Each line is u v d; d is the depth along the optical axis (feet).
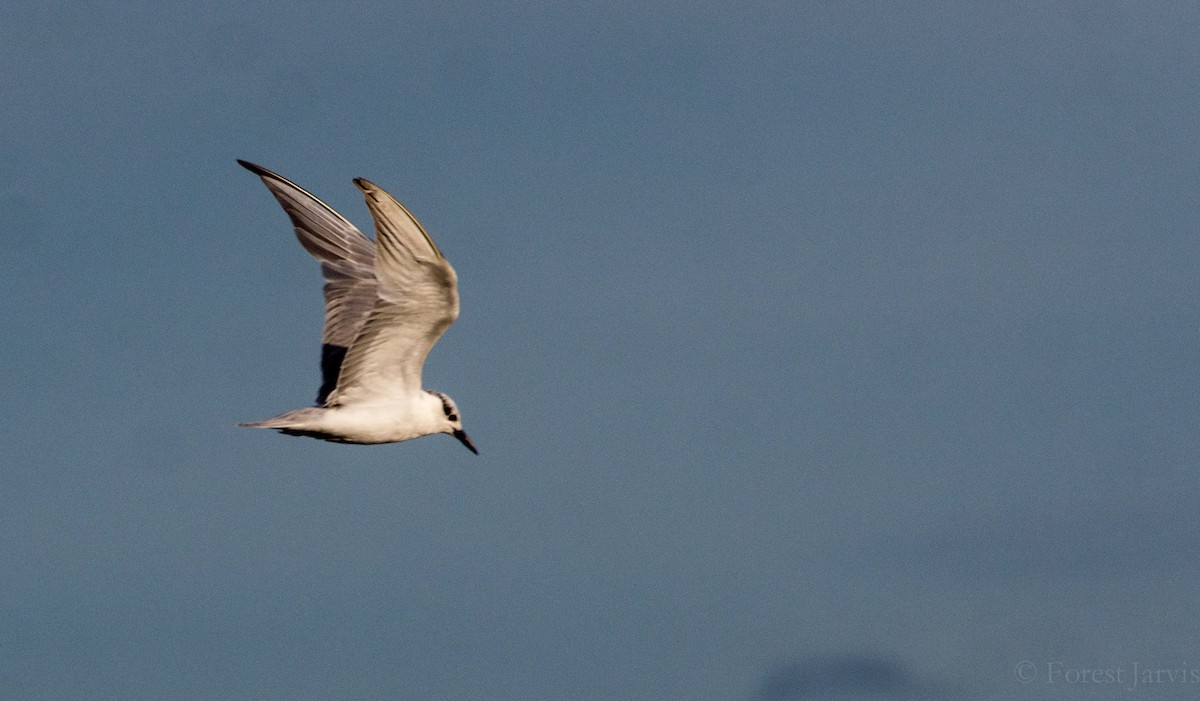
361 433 60.23
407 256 54.13
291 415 58.95
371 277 64.49
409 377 60.64
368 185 51.24
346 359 58.95
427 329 58.08
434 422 62.03
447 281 55.11
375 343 58.54
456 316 57.57
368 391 60.39
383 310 56.80
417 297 56.24
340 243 65.51
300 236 65.36
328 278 64.69
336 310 64.03
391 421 60.64
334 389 60.08
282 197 65.72
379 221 53.01
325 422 59.31
